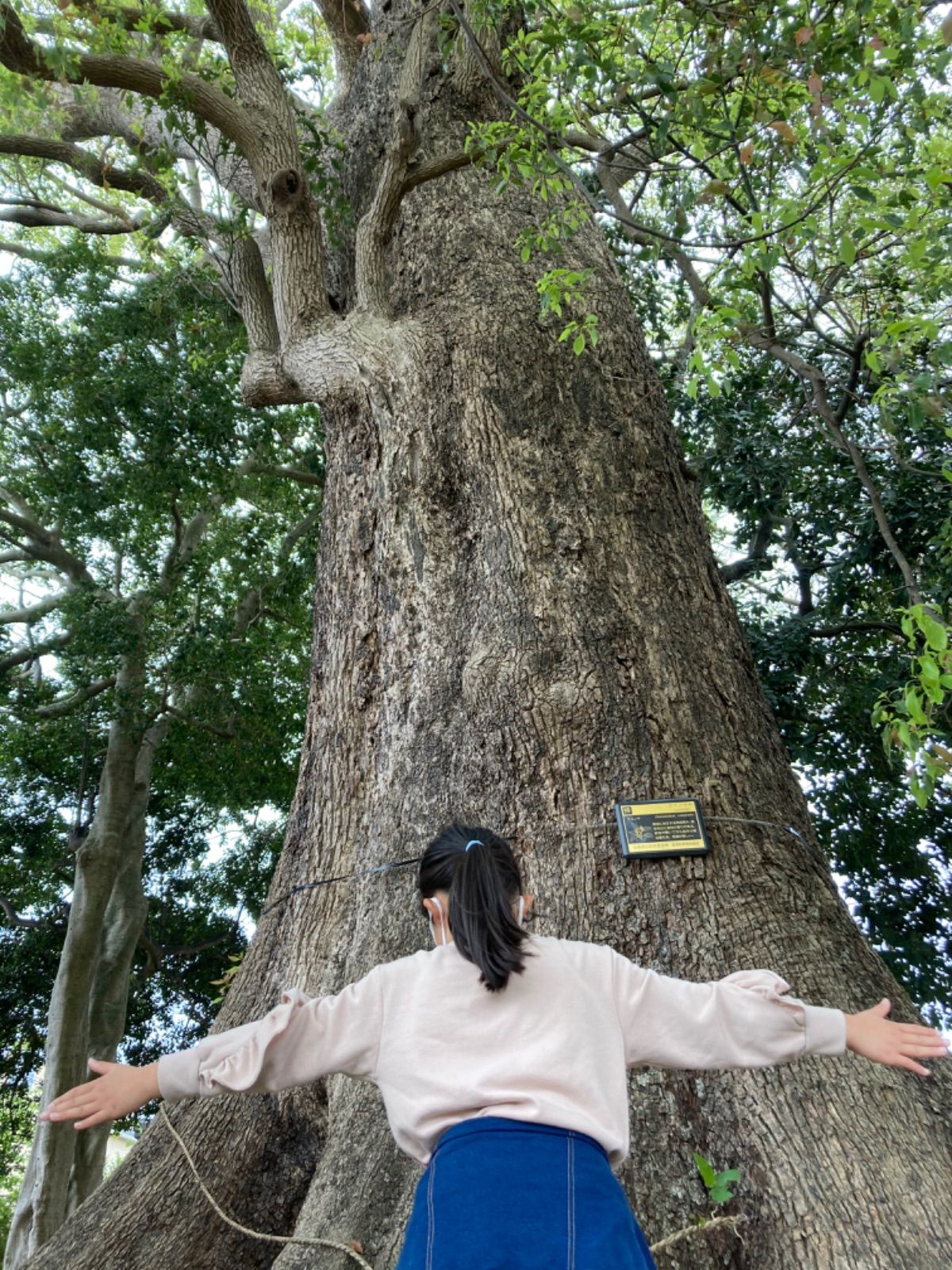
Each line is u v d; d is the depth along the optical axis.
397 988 1.96
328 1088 3.81
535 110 4.87
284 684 14.09
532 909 3.54
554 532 4.51
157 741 13.84
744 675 4.48
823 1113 2.88
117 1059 14.09
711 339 3.95
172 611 12.84
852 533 10.16
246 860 15.41
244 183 7.85
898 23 4.06
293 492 14.73
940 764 2.98
